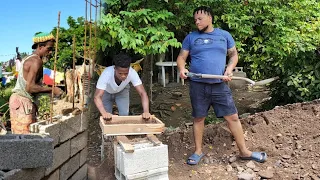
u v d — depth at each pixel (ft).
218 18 19.10
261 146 15.49
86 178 13.29
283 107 18.07
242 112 26.61
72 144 11.68
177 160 15.49
